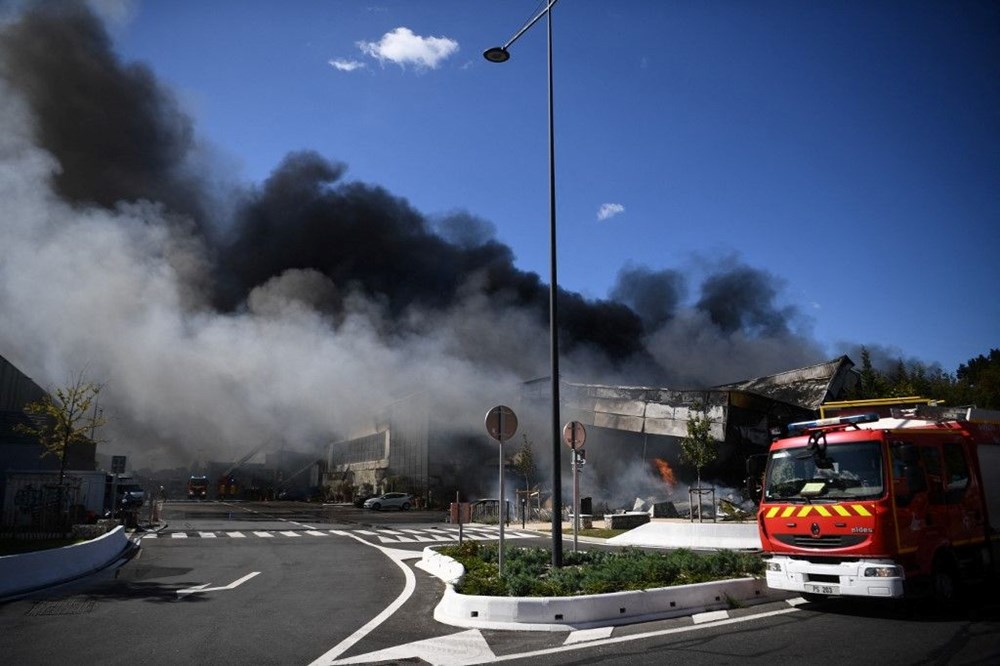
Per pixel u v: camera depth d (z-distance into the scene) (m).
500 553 10.62
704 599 9.07
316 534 22.59
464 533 23.28
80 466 42.56
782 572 8.83
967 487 9.35
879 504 8.19
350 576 12.27
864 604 9.11
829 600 9.45
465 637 7.31
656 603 8.63
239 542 19.34
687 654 6.50
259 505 53.53
